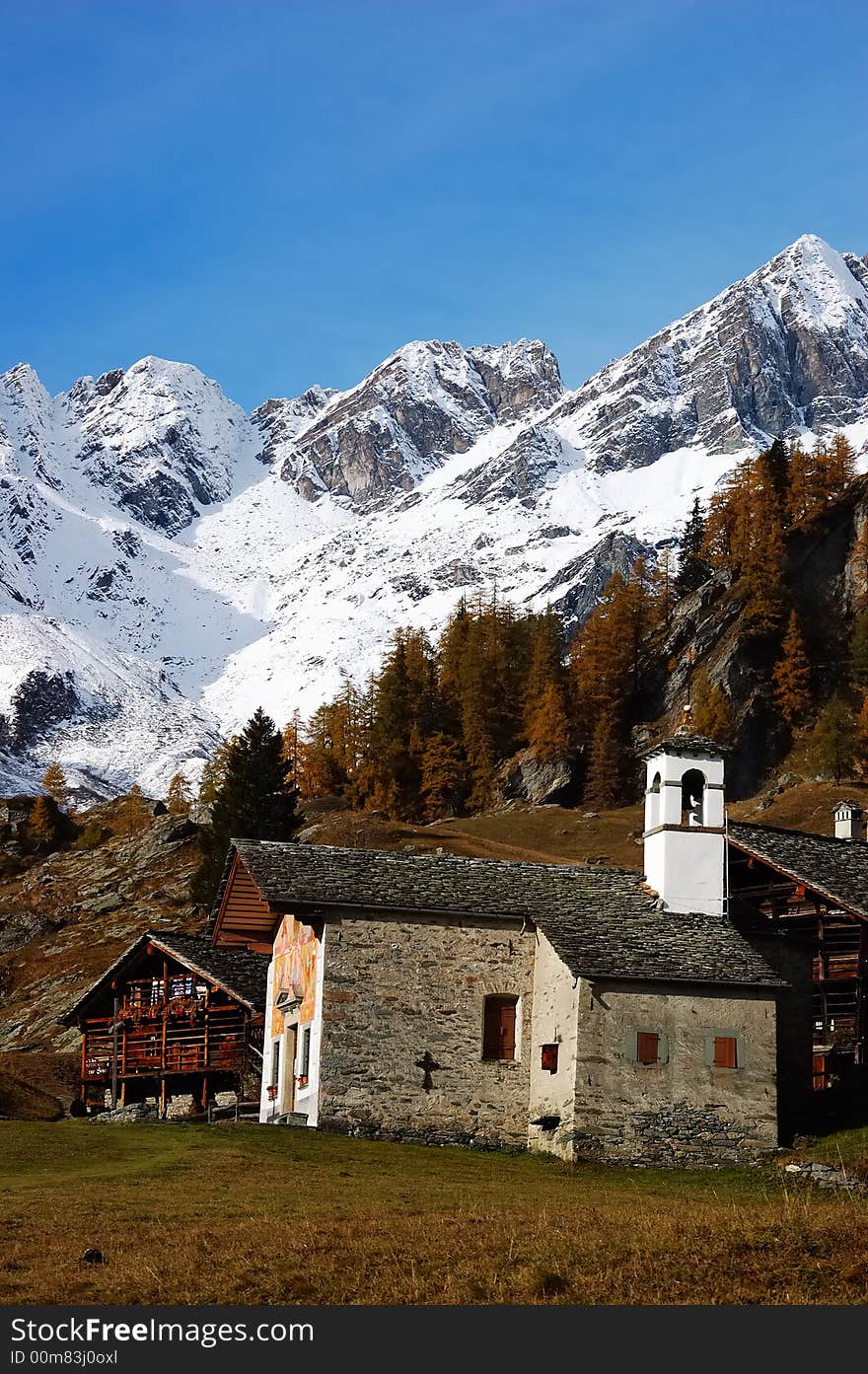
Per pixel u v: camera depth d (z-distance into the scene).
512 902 46.78
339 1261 25.17
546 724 196.38
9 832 172.88
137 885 129.38
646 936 45.50
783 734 188.50
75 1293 23.73
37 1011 102.31
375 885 46.69
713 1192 37.59
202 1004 62.56
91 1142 42.69
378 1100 44.38
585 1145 41.91
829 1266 24.28
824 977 49.53
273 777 119.12
